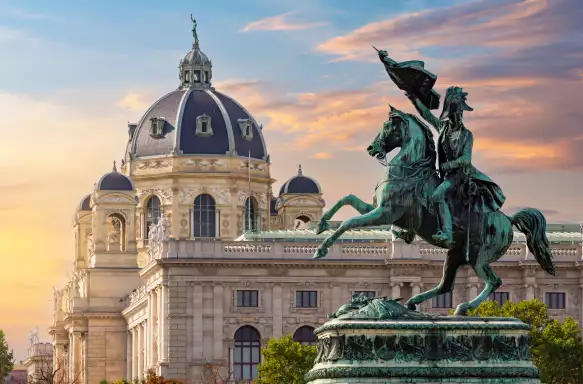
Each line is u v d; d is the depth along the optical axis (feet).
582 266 523.70
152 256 552.00
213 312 523.70
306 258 528.22
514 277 528.63
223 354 522.88
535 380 126.52
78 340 649.20
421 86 136.15
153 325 544.62
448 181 133.08
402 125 133.69
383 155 133.69
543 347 403.13
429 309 523.29
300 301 529.04
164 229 547.08
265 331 526.16
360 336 125.49
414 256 527.40
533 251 138.51
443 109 134.51
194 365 520.42
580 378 401.08
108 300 641.40
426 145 133.80
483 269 133.90
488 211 133.69
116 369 638.12
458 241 133.59
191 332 522.47
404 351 125.59
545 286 527.40
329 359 126.41
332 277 528.63
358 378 124.67
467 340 126.21
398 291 527.40
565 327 414.21
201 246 524.93
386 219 131.54
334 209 135.44
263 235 549.13
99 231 648.38
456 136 133.08
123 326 639.35
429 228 132.36
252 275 526.57
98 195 650.02
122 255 646.33
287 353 425.69
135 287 643.86
